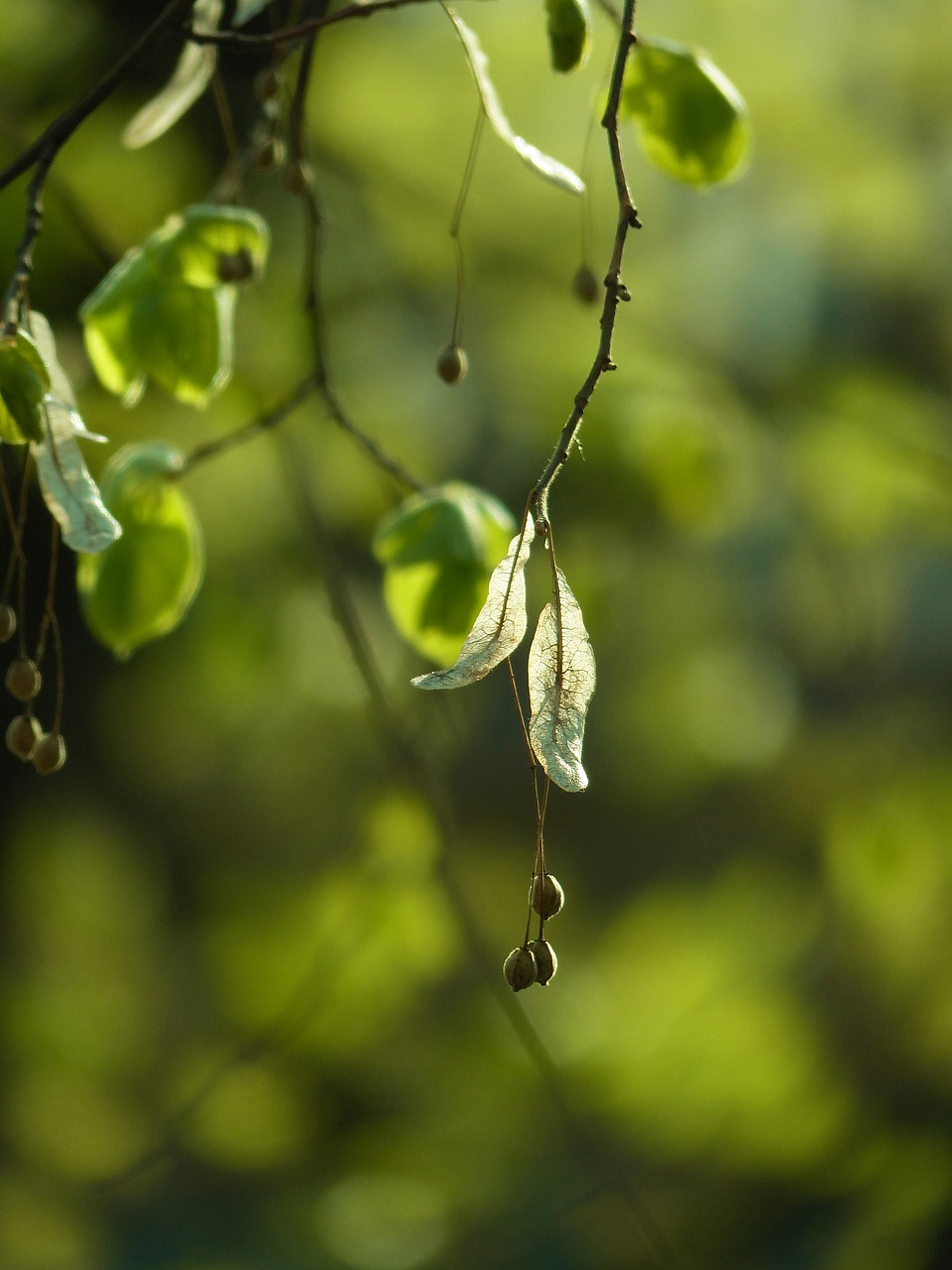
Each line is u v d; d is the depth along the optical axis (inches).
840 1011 123.3
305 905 107.9
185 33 57.4
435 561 62.3
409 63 104.0
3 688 147.5
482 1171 111.3
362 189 103.6
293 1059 111.0
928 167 110.7
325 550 78.4
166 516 62.8
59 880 144.3
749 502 116.9
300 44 61.9
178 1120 84.5
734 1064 111.1
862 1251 108.6
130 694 144.8
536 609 97.2
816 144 108.8
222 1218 116.5
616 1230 105.3
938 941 119.2
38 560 116.4
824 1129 111.5
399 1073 114.6
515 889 146.7
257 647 112.3
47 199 86.8
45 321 56.6
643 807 160.2
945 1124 116.3
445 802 76.8
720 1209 109.1
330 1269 109.2
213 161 99.1
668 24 105.3
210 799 150.9
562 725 53.1
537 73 103.1
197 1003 127.6
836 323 115.5
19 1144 119.3
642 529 110.8
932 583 148.4
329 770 142.5
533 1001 117.7
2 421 55.2
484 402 110.7
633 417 101.5
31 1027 121.9
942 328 115.5
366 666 74.5
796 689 143.1
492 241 105.7
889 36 108.2
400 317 110.3
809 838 137.9
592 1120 111.0
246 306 93.7
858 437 106.7
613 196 106.3
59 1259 115.4
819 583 129.4
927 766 119.0
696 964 118.9
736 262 113.7
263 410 88.7
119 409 91.7
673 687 143.3
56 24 93.7
